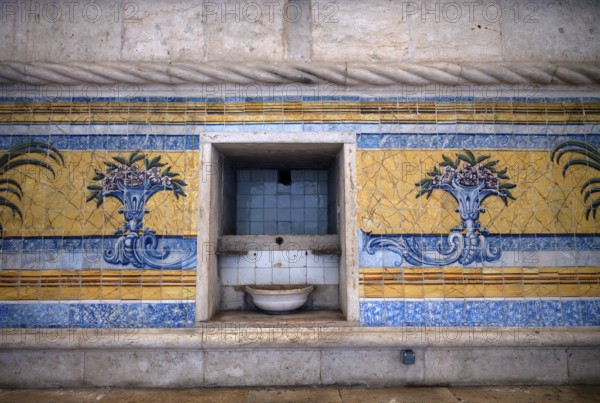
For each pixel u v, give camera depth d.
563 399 2.60
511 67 2.92
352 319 2.84
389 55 3.04
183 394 2.69
